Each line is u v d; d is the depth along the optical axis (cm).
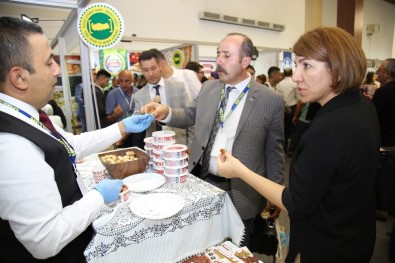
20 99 78
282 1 873
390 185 105
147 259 100
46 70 78
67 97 318
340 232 86
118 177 128
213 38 727
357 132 80
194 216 109
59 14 529
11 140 69
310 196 82
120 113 321
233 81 150
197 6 690
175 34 659
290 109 506
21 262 80
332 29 85
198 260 111
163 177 128
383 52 1216
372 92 448
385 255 207
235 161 110
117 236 92
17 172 66
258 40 826
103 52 500
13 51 71
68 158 87
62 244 73
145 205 103
